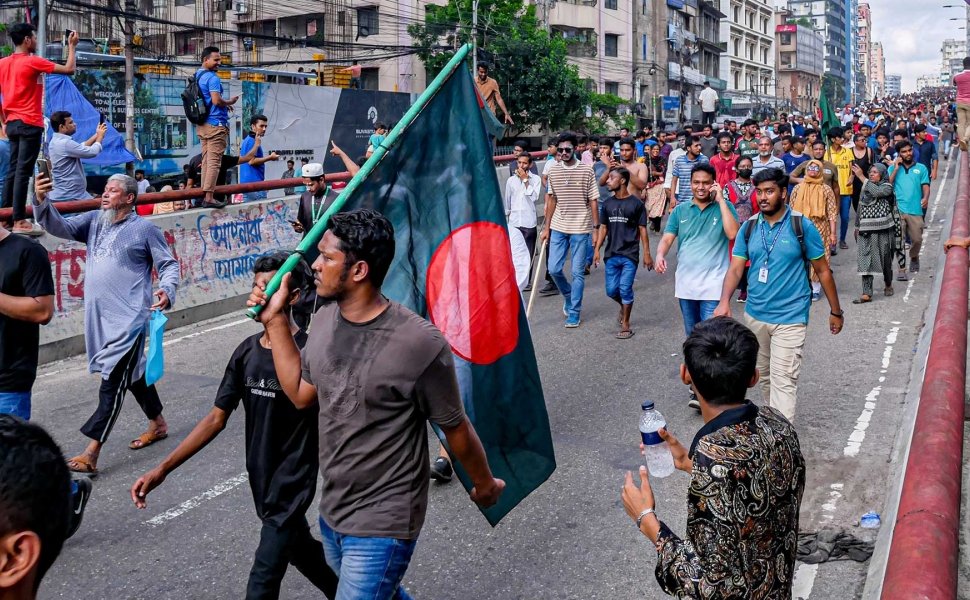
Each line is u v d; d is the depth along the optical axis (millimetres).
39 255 4930
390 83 39781
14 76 8648
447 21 35312
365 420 2986
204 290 10914
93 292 5996
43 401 7699
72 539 5066
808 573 4605
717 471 2457
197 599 4430
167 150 21172
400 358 2963
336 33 40125
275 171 23031
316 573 3734
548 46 37531
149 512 5438
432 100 3955
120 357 5980
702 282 7312
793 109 111812
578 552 4867
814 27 156250
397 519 3006
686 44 71125
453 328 3924
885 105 91188
